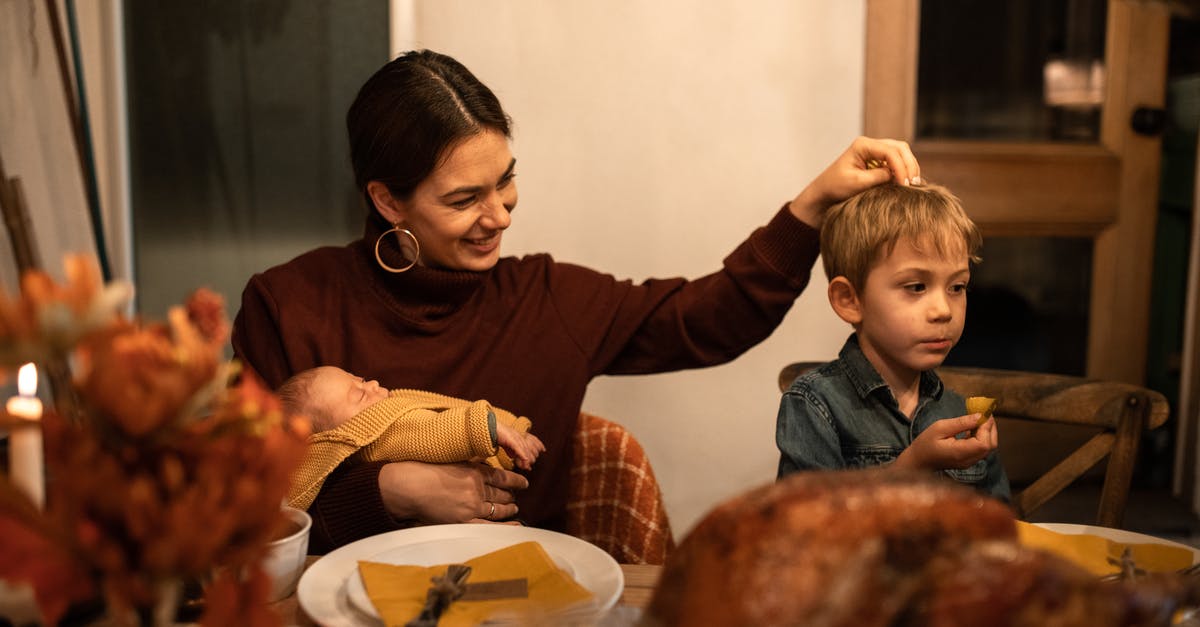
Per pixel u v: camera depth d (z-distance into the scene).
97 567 0.55
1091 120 2.66
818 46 2.45
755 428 2.56
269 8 2.30
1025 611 0.50
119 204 2.30
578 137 2.43
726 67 2.43
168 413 0.53
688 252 2.49
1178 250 3.00
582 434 1.44
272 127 2.34
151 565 0.53
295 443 0.60
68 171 2.01
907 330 1.19
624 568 0.91
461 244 1.33
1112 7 2.59
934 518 0.54
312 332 1.36
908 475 0.58
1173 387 3.02
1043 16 2.59
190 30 2.29
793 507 0.54
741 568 0.53
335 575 0.85
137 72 2.28
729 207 2.49
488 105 1.29
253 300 1.41
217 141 2.33
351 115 1.34
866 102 2.49
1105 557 0.84
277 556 0.81
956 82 2.59
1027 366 2.79
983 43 2.58
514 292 1.44
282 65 2.32
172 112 2.31
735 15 2.41
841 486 0.56
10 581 0.54
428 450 1.19
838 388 1.27
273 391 1.35
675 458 2.55
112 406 0.52
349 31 2.32
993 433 1.06
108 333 0.57
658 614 0.58
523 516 1.36
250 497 0.56
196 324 0.61
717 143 2.46
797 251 1.36
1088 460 1.33
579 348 1.42
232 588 0.59
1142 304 2.74
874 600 0.51
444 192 1.27
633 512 1.38
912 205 1.19
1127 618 0.52
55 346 0.56
